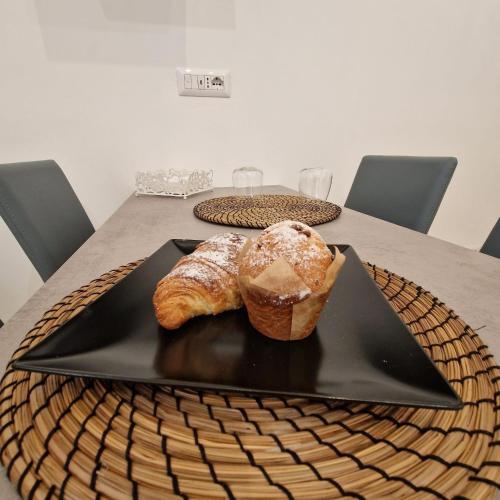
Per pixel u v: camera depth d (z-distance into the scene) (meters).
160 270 0.49
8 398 0.25
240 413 0.24
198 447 0.21
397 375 0.27
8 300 1.31
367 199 1.19
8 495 0.20
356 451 0.21
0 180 0.69
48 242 0.74
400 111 1.47
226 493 0.19
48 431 0.22
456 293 0.47
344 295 0.42
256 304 0.33
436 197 0.95
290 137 1.40
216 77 1.23
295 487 0.19
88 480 0.19
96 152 1.25
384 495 0.19
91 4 1.06
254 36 1.21
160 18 1.12
